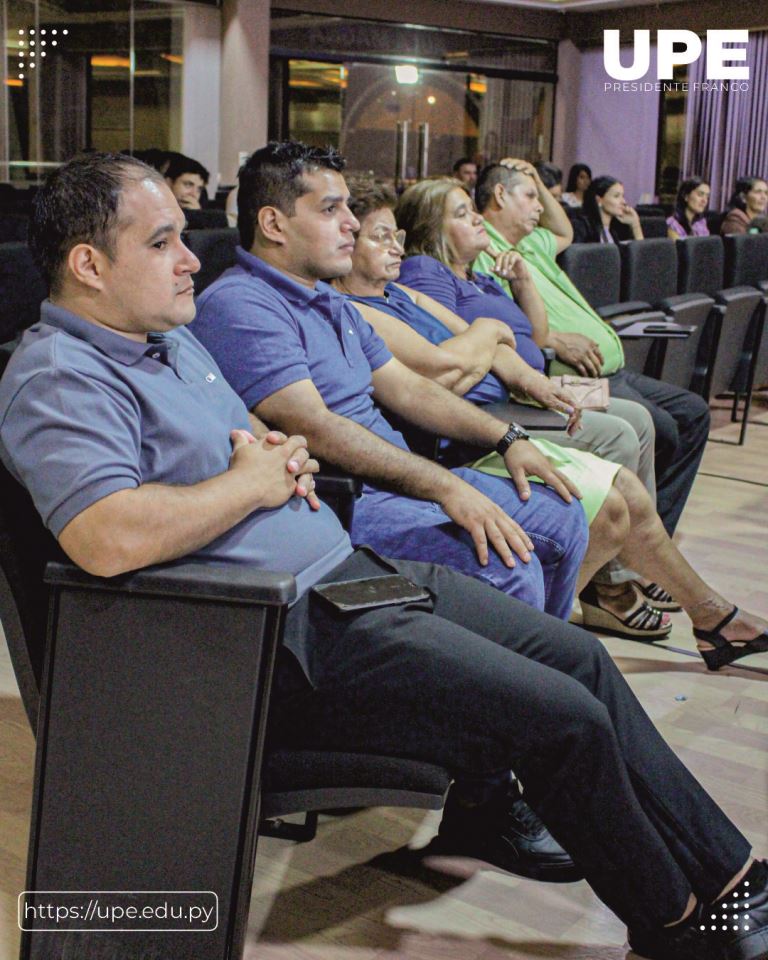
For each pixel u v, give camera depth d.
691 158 11.77
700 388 4.64
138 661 1.41
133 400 1.46
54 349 1.43
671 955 1.60
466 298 2.96
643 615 2.87
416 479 1.99
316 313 2.12
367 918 1.73
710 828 1.61
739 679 2.65
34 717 1.48
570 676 1.66
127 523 1.36
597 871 1.57
